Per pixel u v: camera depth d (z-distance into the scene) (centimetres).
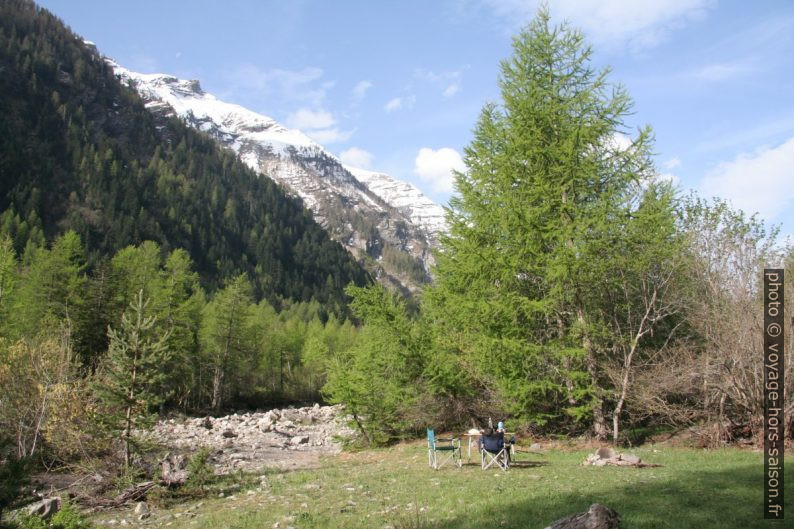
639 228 1446
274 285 14112
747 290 1388
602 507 646
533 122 1582
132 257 4766
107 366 1540
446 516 831
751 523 692
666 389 1473
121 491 1262
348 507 954
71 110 16600
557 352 1484
